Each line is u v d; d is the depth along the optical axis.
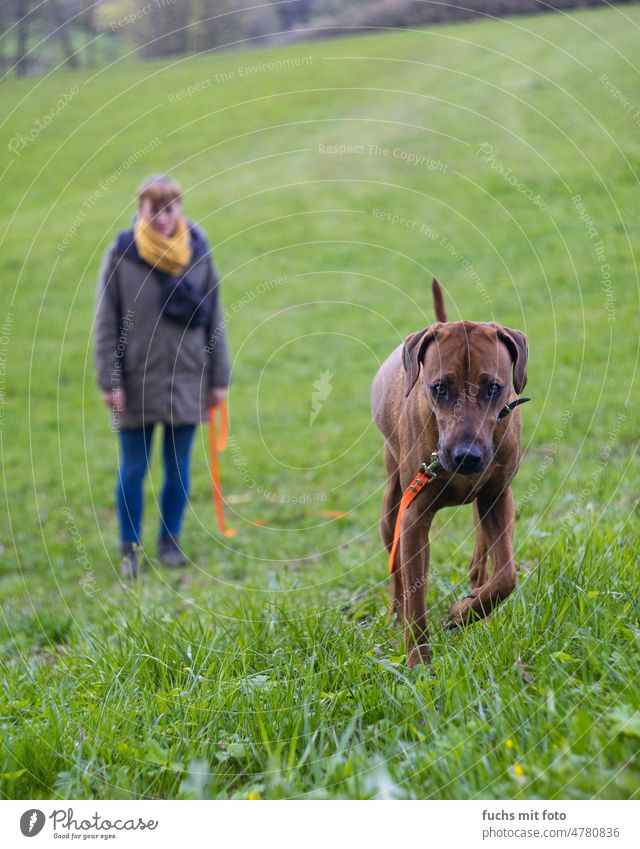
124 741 2.89
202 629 3.66
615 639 2.88
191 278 5.87
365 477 7.67
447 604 3.85
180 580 5.78
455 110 15.80
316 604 4.16
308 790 2.57
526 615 3.14
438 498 3.38
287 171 15.95
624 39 16.39
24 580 5.80
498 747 2.48
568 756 2.32
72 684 3.43
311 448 8.46
